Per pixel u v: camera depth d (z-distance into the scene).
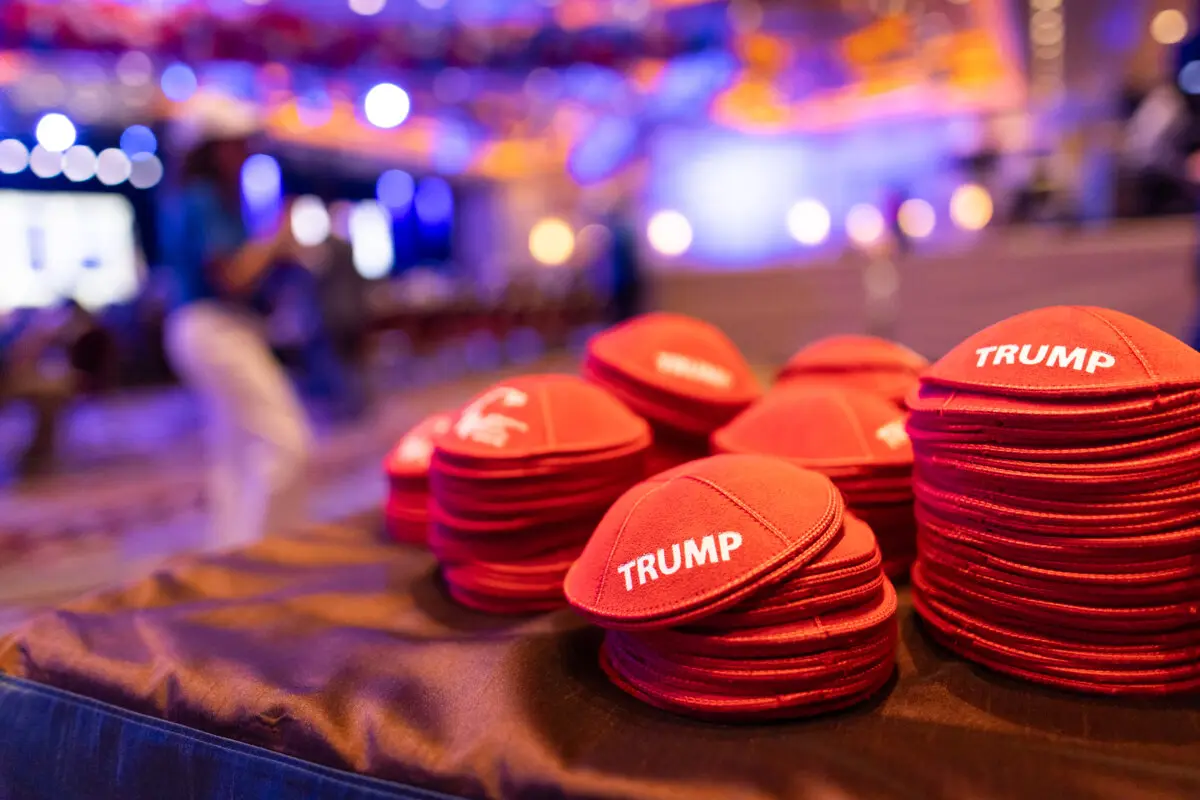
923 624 0.91
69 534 3.75
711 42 7.53
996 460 0.76
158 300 7.72
